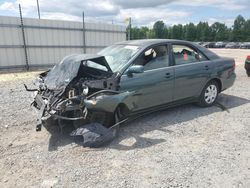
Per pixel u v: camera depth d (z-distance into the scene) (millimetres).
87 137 3762
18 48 13195
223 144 3873
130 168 3188
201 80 5402
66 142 3934
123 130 4406
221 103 6137
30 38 13492
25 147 3773
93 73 4309
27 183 2895
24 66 13586
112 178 2971
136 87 4359
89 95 3982
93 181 2914
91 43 15836
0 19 12344
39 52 13961
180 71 4988
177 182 2889
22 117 5082
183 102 5301
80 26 15125
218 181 2910
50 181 2922
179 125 4645
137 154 3549
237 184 2855
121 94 4082
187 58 5238
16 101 6344
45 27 13859
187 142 3943
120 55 4688
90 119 4090
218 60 5762
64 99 3898
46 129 4426
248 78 10172
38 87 4570
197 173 3070
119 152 3613
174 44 5078
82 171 3123
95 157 3467
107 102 3896
